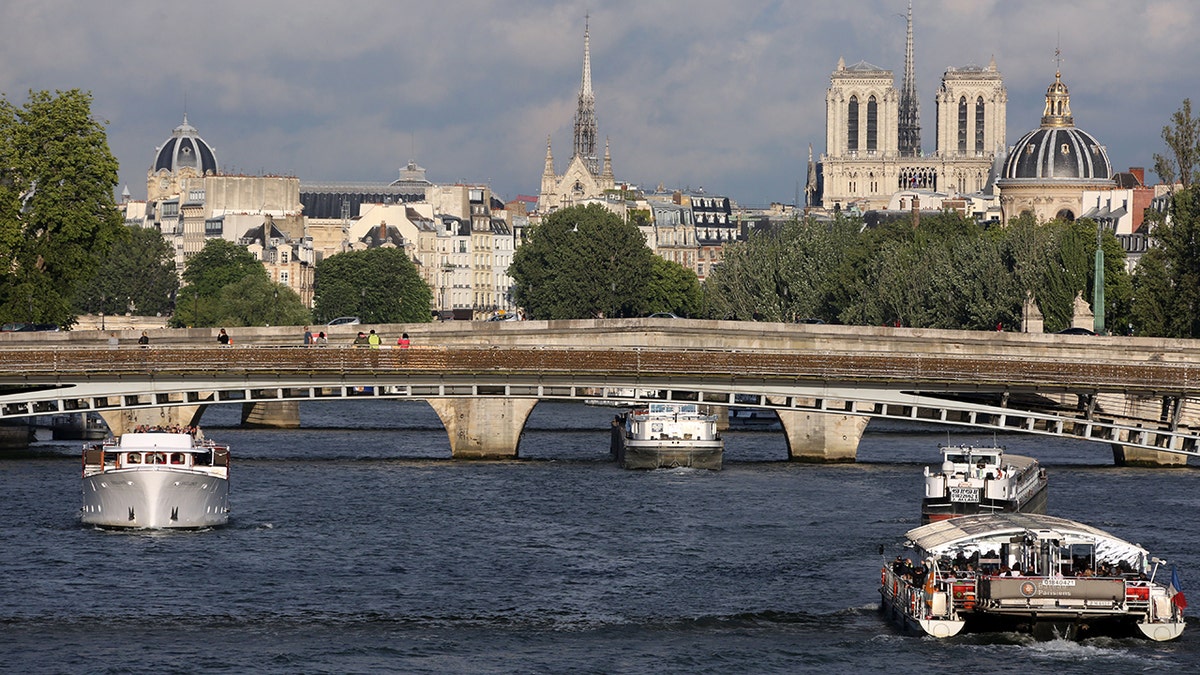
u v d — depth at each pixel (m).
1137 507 181.38
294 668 120.75
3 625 129.38
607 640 127.88
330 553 154.25
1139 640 126.19
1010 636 126.81
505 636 128.62
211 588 141.00
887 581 135.00
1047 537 129.00
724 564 151.00
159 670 119.88
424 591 141.25
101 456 164.62
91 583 141.88
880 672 120.75
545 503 180.75
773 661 123.12
